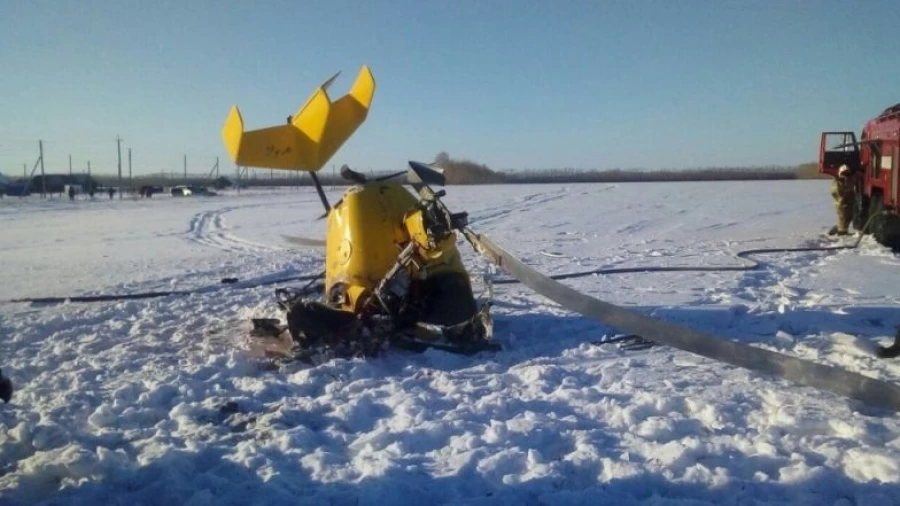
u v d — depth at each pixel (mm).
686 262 14109
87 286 13172
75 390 6301
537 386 6086
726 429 5023
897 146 15953
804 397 5570
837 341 7367
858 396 5164
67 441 5094
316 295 9156
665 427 4973
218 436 5176
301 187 91125
